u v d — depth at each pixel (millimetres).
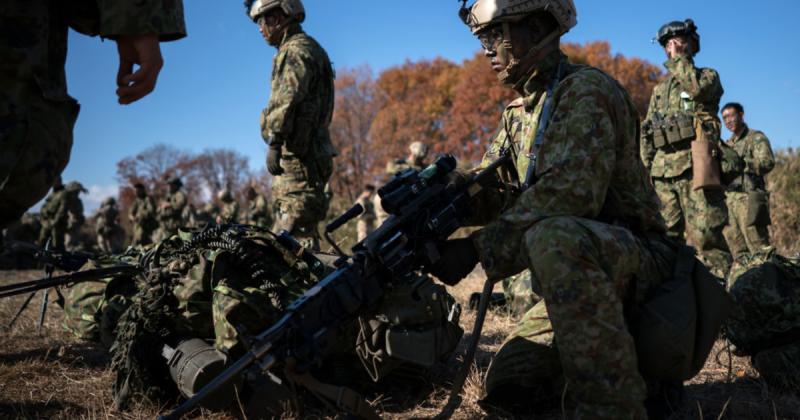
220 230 2795
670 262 2277
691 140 5629
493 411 2588
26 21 1896
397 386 2883
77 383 3166
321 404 2705
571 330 1939
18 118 1886
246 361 1879
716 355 3195
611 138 2119
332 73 5324
